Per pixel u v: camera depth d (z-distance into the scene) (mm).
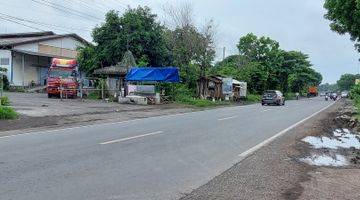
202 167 9969
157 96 37906
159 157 10883
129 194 7277
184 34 51438
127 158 10461
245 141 14945
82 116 22219
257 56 81250
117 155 10789
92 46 47438
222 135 16266
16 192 7020
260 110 34750
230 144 14000
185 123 20328
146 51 46406
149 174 8875
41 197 6793
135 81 39188
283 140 15742
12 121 18375
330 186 8680
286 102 62781
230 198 7363
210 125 19844
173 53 50062
